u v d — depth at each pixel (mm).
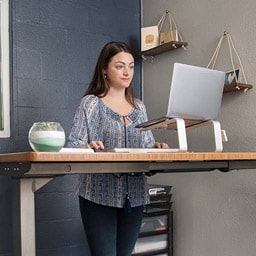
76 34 3070
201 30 2793
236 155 1640
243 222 2451
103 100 1898
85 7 3127
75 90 3043
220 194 2607
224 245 2574
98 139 1842
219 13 2654
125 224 1837
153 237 2779
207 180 2705
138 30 3402
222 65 2625
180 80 1551
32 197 1293
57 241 2887
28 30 2855
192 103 1602
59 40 2988
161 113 3156
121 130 1864
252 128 2410
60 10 3004
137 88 3367
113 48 1920
